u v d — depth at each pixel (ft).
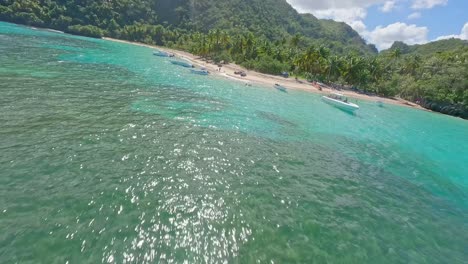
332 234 49.47
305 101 175.94
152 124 86.94
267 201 56.29
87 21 476.13
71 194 47.70
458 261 48.55
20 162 54.13
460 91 264.11
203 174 62.59
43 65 143.23
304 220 52.06
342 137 113.09
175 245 40.98
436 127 181.88
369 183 73.97
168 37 505.66
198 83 170.30
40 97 92.12
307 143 96.43
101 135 72.23
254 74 254.06
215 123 98.73
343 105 172.76
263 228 47.85
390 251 47.75
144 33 495.41
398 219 58.59
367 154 97.86
